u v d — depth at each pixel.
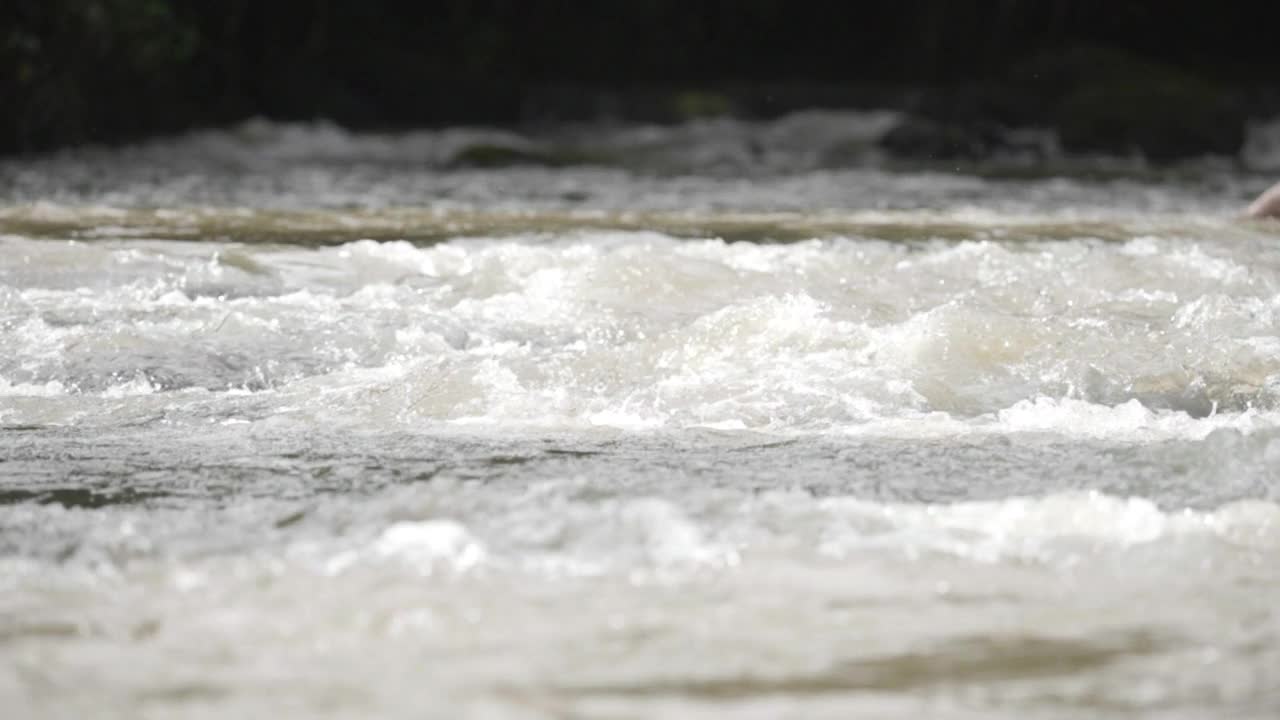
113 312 19.36
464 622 8.43
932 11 111.81
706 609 8.68
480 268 21.88
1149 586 9.27
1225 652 8.06
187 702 7.24
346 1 99.31
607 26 109.44
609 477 12.27
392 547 9.98
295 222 28.84
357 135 85.19
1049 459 13.02
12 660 7.84
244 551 9.98
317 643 8.09
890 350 17.14
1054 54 88.81
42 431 14.57
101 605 8.80
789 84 110.44
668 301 20.42
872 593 9.04
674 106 95.94
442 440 14.02
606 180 54.88
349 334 18.52
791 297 18.89
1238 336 18.30
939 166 68.00
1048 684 7.57
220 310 19.53
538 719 7.02
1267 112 92.81
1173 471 12.34
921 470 12.64
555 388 16.11
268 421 15.02
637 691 7.39
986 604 8.85
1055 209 41.91
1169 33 116.81
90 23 70.69
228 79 88.38
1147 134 79.50
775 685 7.51
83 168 59.66
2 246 22.67
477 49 100.94
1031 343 17.45
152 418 15.16
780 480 12.16
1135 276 22.09
